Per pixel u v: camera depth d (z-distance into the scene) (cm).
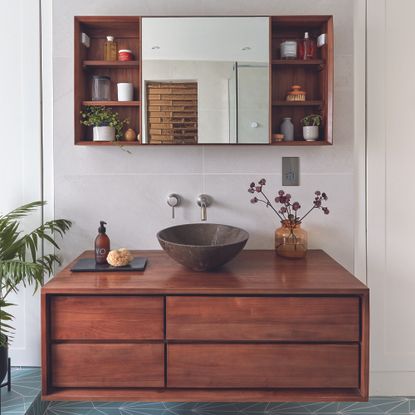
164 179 214
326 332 156
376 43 210
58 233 216
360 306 156
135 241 216
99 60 210
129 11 211
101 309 156
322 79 205
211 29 198
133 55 209
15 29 213
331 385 157
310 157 214
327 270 176
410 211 214
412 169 213
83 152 213
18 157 216
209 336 156
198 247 162
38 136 215
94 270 175
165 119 199
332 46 195
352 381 157
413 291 216
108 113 205
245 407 208
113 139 203
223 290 154
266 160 214
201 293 154
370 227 214
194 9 211
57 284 158
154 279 164
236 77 198
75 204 215
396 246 215
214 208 215
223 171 214
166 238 190
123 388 160
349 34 210
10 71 214
